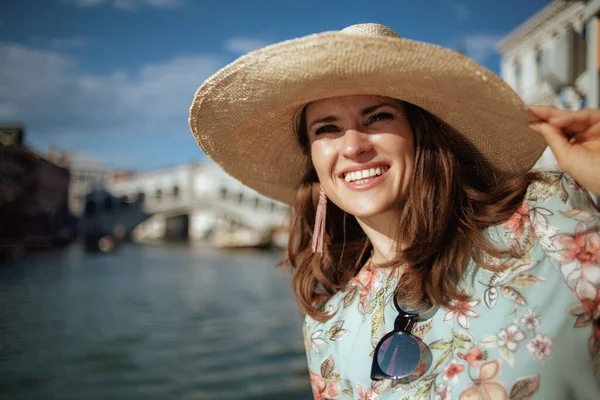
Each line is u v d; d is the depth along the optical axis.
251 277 25.98
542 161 1.45
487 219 1.19
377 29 1.29
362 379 1.27
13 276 22.28
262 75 1.23
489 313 1.09
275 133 1.60
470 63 1.07
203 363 9.05
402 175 1.27
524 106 1.07
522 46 15.75
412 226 1.23
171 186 54.97
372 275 1.39
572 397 1.00
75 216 42.53
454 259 1.19
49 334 10.96
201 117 1.46
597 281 1.03
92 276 24.12
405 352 1.15
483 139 1.31
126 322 12.84
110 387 7.53
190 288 20.69
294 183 1.85
